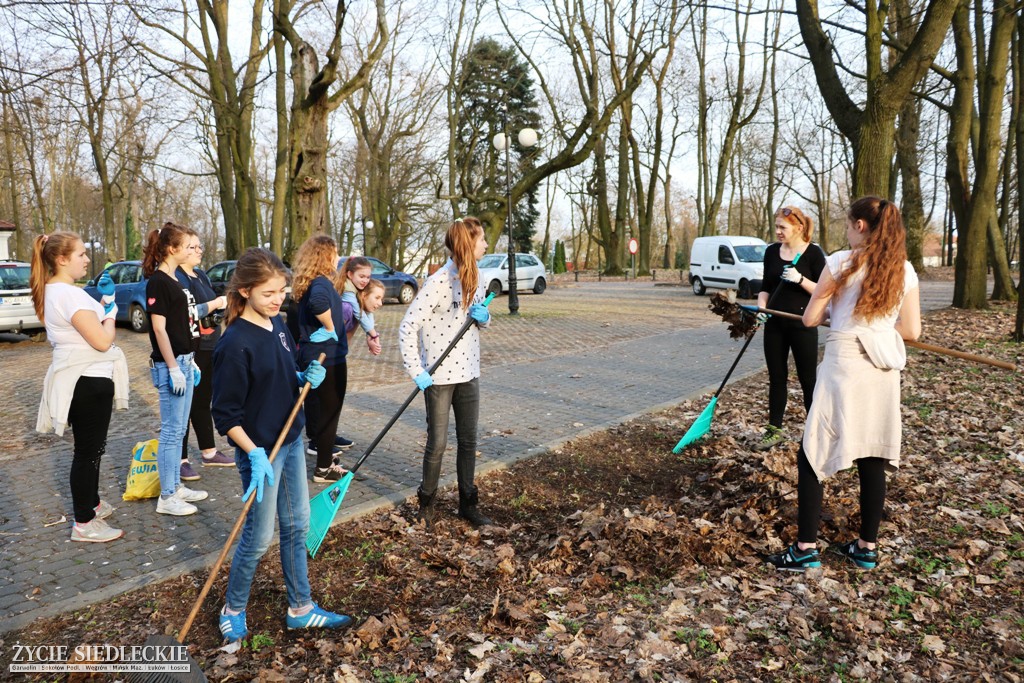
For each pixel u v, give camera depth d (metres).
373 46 15.88
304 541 3.14
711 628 3.09
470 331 4.15
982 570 3.57
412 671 2.84
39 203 27.11
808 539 3.58
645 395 7.84
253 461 2.77
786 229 5.22
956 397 7.07
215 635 3.10
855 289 3.43
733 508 4.32
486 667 2.81
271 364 2.86
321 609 3.21
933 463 5.08
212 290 5.09
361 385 8.66
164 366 4.32
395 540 4.05
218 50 20.95
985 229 14.94
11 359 11.55
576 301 21.64
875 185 11.08
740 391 7.88
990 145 14.27
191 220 49.78
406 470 5.22
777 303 5.36
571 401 7.55
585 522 4.13
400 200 32.47
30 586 3.49
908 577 3.53
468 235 3.97
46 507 4.54
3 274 13.43
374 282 5.64
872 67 11.01
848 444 3.43
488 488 4.89
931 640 2.97
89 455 3.90
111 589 3.43
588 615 3.25
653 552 3.80
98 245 47.94
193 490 4.71
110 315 3.94
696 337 12.91
